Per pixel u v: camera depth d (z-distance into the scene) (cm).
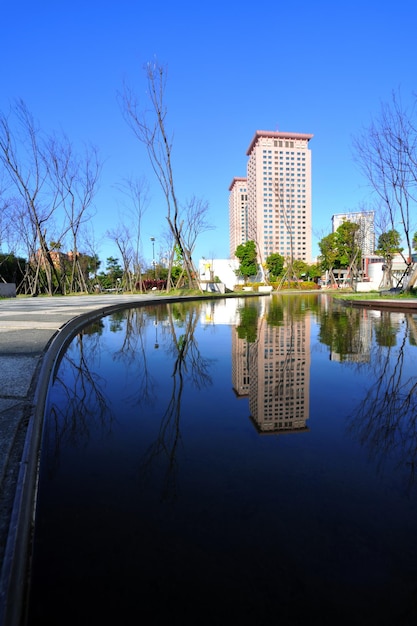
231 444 170
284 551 101
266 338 495
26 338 361
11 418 157
